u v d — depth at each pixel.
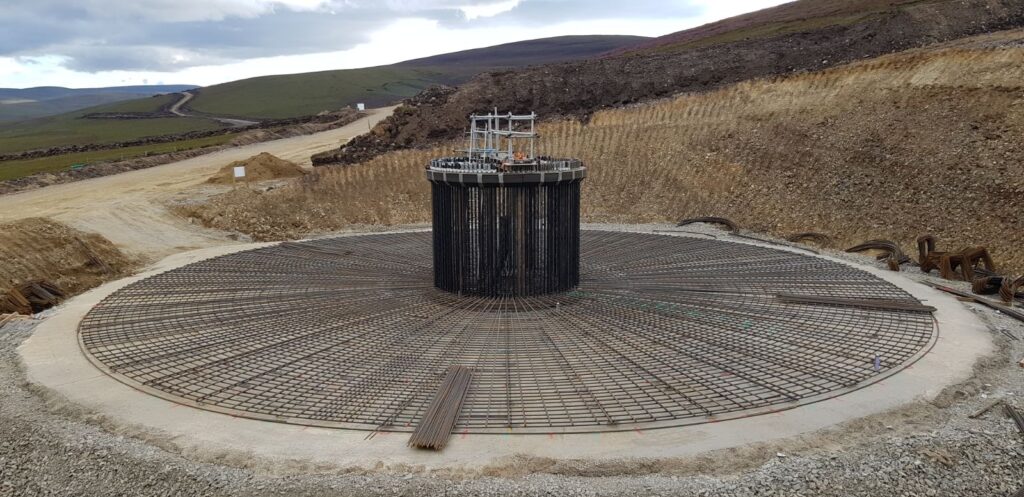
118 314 12.05
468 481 6.61
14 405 8.55
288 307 12.28
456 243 12.39
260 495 6.45
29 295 13.32
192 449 7.28
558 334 10.62
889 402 8.21
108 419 8.02
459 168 12.45
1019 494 6.54
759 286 13.38
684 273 14.41
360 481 6.61
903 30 30.86
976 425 7.70
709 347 10.05
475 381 8.83
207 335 10.88
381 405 8.21
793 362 9.45
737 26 55.38
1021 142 20.11
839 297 12.55
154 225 19.95
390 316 11.63
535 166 12.30
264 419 7.92
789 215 21.17
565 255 12.57
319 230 22.00
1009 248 17.55
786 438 7.36
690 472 6.77
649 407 8.07
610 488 6.49
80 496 6.68
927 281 14.21
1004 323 11.38
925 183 20.36
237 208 21.88
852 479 6.65
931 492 6.54
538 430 7.54
